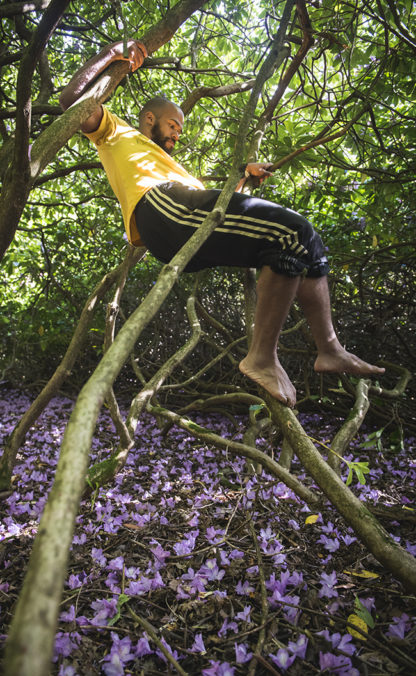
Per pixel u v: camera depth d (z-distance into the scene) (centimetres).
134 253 219
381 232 347
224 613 142
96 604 145
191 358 487
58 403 539
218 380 445
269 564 171
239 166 142
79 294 535
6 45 335
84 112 161
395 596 150
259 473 269
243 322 466
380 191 320
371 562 172
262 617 133
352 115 296
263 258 146
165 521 211
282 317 153
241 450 184
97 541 197
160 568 171
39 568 52
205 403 298
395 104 315
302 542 190
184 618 142
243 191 193
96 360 564
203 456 333
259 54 359
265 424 284
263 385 157
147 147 181
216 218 123
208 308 473
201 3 177
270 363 160
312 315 160
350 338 409
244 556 177
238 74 317
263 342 158
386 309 378
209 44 405
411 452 326
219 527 206
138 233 184
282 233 144
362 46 315
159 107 193
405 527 201
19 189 154
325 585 150
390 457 316
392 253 358
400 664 119
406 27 294
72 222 524
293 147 277
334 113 340
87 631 137
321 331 162
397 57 275
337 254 351
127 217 179
